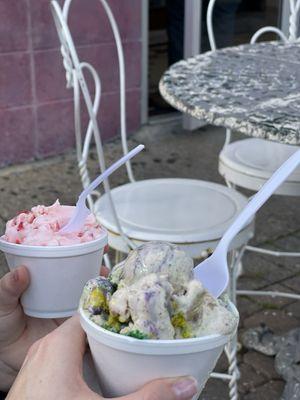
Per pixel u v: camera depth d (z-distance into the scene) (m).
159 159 3.74
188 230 1.59
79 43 3.63
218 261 0.75
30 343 0.89
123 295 0.58
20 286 0.83
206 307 0.58
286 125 1.33
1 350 0.88
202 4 4.01
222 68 1.83
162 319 0.56
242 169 1.96
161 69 4.44
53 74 3.58
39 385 0.61
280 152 2.09
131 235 1.58
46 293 0.85
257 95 1.56
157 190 1.86
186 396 0.56
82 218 0.85
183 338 0.57
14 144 3.59
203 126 4.19
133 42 3.84
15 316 0.87
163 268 0.59
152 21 4.38
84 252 0.84
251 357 2.12
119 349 0.57
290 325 2.30
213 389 1.98
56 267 0.84
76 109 1.63
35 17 3.42
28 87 3.52
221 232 1.58
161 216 1.68
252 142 2.19
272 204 3.27
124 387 0.60
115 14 3.71
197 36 4.01
